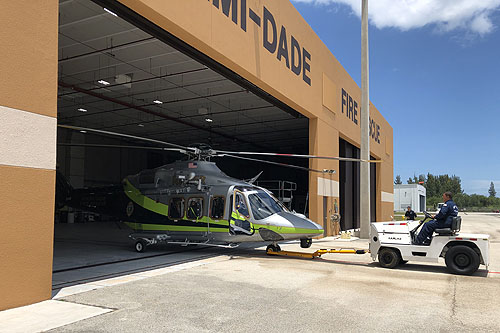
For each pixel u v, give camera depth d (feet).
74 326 15.55
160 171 41.93
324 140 63.05
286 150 127.34
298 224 36.65
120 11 29.78
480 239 27.63
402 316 17.38
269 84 45.98
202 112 70.08
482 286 23.90
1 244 17.70
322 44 63.05
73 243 48.73
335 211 67.00
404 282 24.98
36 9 19.67
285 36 50.44
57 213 93.66
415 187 283.59
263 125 87.61
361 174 59.62
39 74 19.71
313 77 59.00
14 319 16.43
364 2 60.70
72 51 46.44
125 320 16.38
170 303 19.21
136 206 42.27
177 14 31.55
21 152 18.70
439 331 15.40
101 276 26.50
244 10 41.39
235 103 68.33
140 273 27.76
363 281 25.16
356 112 83.76
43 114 19.85
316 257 36.52
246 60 41.34
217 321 16.39
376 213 108.99
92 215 99.25
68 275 26.91
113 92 62.95
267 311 17.97
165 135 103.04
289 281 24.97
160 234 40.09
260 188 40.45
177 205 39.50
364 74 60.08
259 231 36.24
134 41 43.37
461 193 504.02
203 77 55.16
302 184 123.44
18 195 18.49
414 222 31.65
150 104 69.51
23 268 18.58
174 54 47.01
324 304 19.31
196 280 25.08
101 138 106.32
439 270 29.66
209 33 35.45
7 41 18.30
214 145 118.01
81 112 77.77
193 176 39.04
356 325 16.03
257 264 32.12
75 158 98.99
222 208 37.37
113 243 48.88
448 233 28.68
